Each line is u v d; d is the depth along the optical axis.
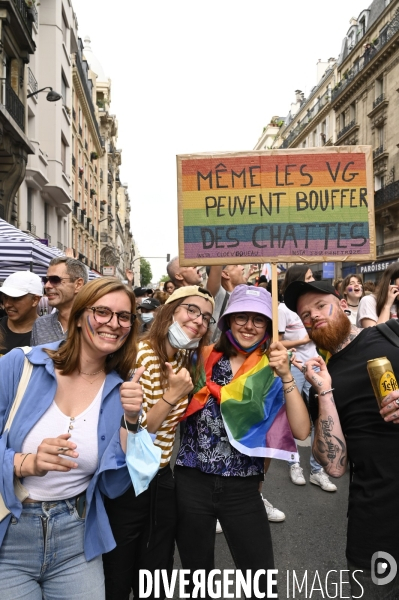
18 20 13.77
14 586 1.68
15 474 1.65
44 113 20.05
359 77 27.42
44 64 20.16
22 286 3.44
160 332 2.13
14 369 1.79
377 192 25.39
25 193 17.53
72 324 1.81
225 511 2.13
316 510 3.68
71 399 1.81
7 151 14.05
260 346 2.31
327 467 2.01
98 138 39.53
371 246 2.43
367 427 1.90
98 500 1.80
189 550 2.13
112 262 53.53
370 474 1.88
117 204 62.72
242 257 2.47
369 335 2.04
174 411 2.12
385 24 26.47
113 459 1.76
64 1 22.72
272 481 4.29
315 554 3.05
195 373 2.20
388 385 1.74
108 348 1.78
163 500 2.18
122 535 2.08
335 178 2.45
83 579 1.77
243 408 2.13
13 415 1.75
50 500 1.75
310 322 2.14
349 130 29.14
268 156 2.47
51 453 1.59
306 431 2.08
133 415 1.74
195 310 2.09
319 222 2.45
